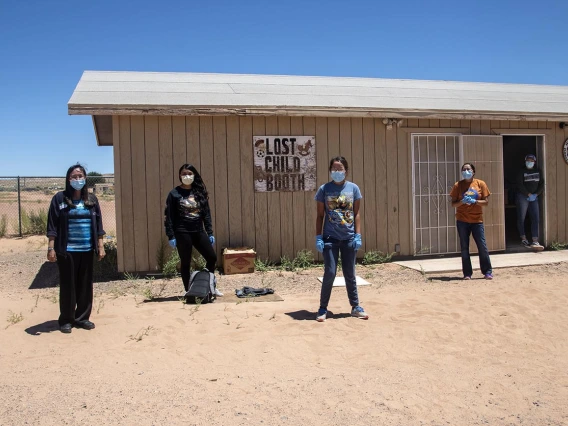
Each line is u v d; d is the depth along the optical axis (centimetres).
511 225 1514
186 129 952
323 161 1019
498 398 418
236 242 981
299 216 1009
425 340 557
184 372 466
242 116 975
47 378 451
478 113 1059
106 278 923
